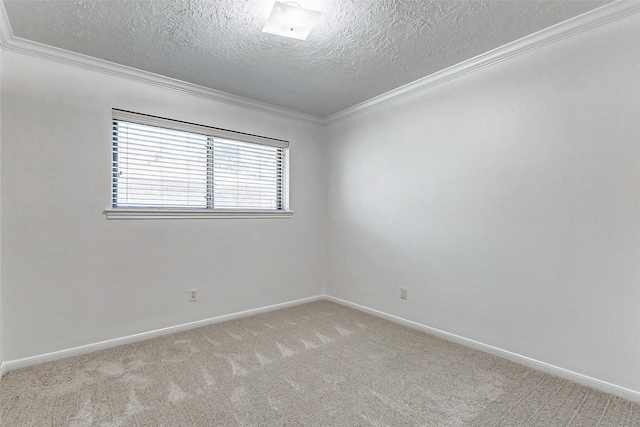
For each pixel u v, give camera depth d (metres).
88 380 1.99
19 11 1.80
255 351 2.42
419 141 2.87
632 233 1.77
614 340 1.83
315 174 3.85
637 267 1.75
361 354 2.37
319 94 3.08
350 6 1.76
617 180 1.81
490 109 2.36
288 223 3.60
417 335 2.75
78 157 2.36
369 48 2.22
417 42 2.15
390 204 3.14
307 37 2.07
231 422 1.61
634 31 1.75
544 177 2.09
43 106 2.22
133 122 2.63
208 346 2.51
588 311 1.92
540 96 2.10
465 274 2.54
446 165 2.66
